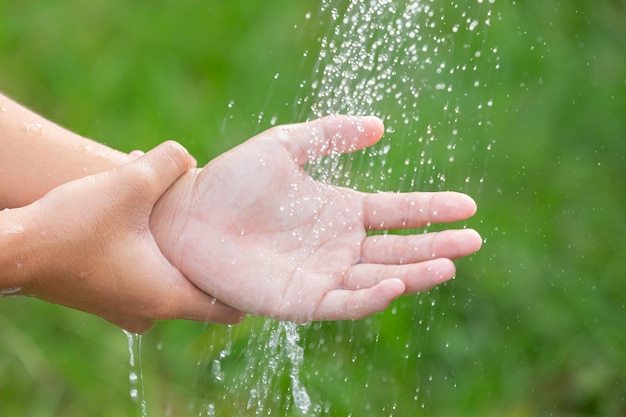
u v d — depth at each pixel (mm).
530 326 3029
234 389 2547
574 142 3398
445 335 2992
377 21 2271
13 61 3732
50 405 2838
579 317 3043
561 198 3281
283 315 1958
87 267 1920
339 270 1959
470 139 3217
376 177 2469
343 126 2020
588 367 2953
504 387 2922
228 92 3592
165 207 2006
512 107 3398
